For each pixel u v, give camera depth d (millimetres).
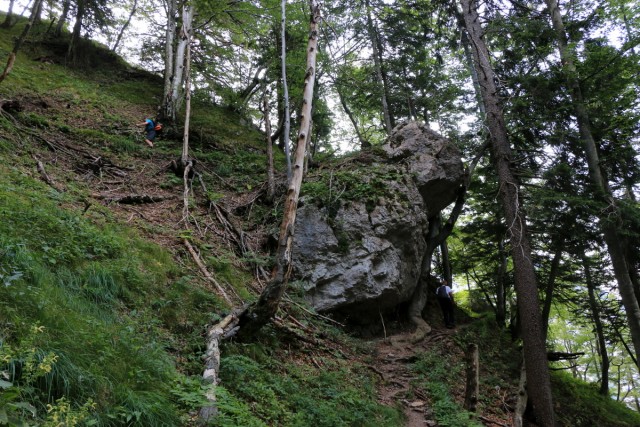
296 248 10578
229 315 6527
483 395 9875
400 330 12117
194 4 15672
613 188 12844
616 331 16219
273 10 16625
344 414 6211
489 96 11602
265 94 14422
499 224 14977
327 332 9344
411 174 12984
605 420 13180
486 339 13062
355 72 20062
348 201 11414
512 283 15836
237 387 5258
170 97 16406
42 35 21438
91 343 4039
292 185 6863
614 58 10789
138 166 12445
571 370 28594
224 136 17938
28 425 2723
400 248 11742
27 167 9055
